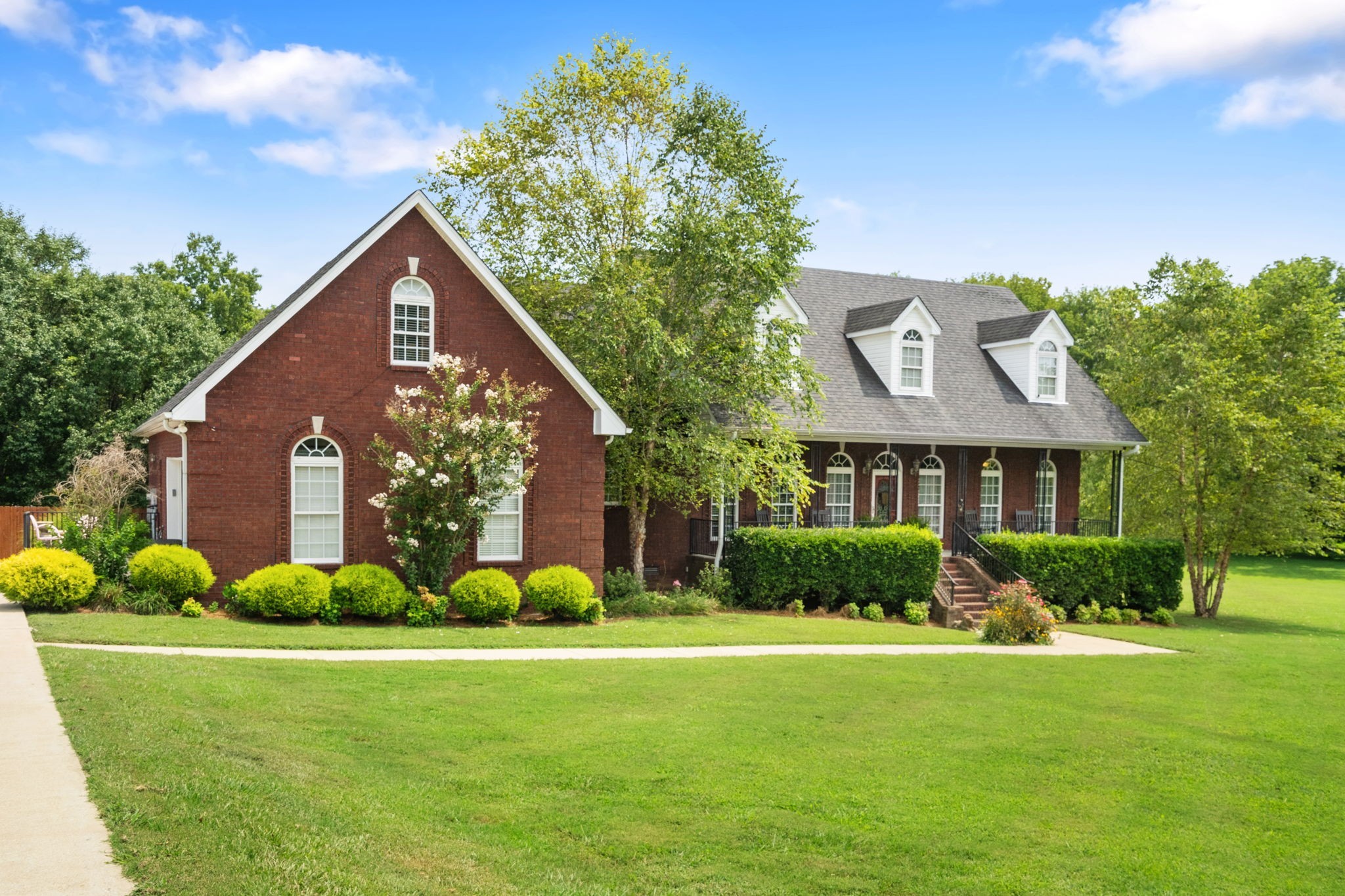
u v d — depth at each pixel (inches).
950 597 1045.2
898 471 1226.0
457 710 492.7
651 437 939.3
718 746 461.7
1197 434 1206.3
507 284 1053.8
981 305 1473.9
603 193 985.5
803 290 1325.0
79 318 1528.1
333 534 807.7
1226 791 450.3
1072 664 766.5
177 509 901.2
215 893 233.9
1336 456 1263.5
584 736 463.5
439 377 825.5
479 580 796.0
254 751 379.6
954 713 561.9
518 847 328.5
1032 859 355.3
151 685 460.1
